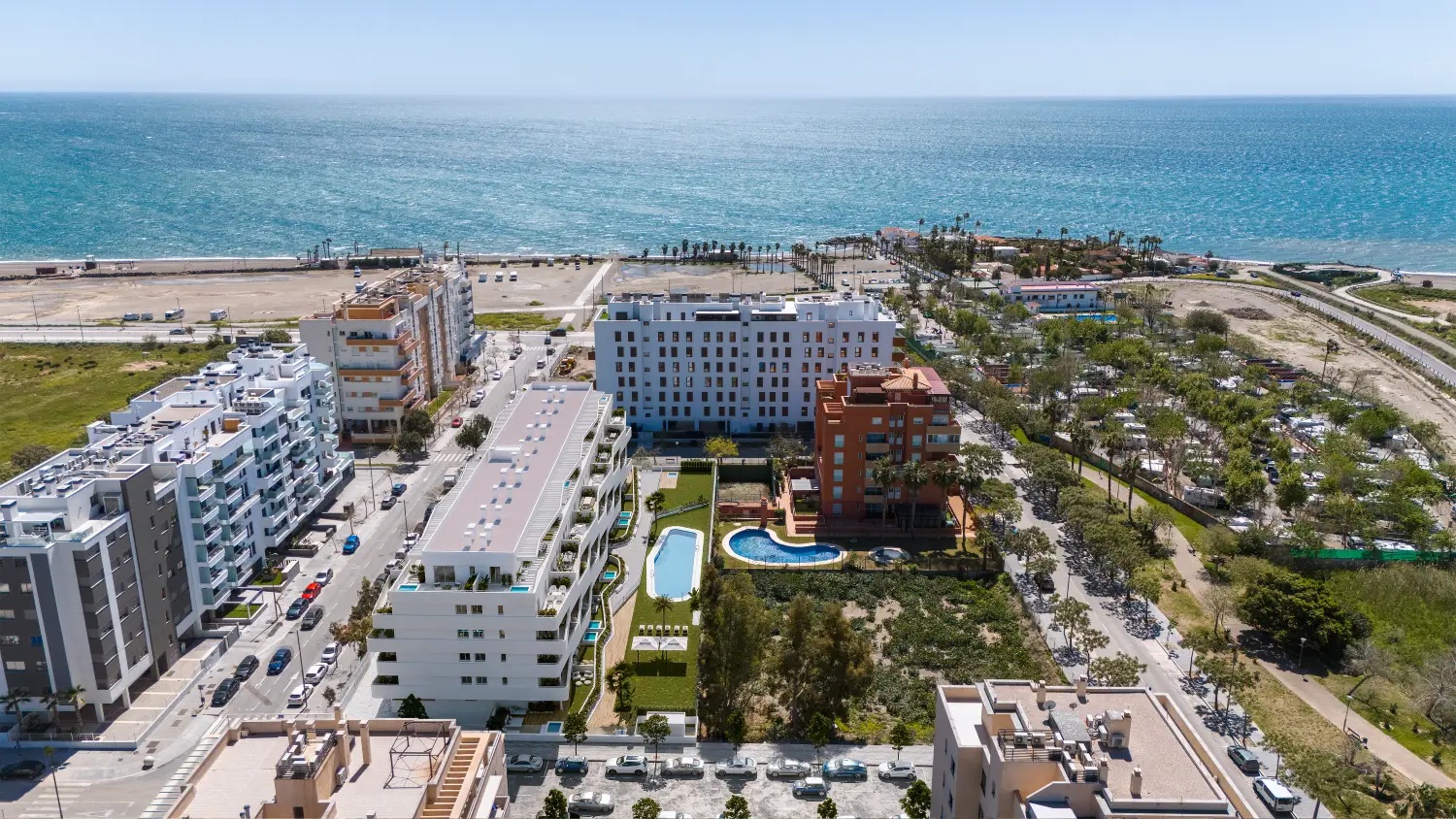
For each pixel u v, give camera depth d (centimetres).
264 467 16650
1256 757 12156
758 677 13938
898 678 14238
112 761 12125
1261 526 17900
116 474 13175
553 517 14462
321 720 8525
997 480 19450
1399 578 16375
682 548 18338
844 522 19262
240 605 15700
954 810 8644
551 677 12850
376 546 17900
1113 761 7844
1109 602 16262
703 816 11331
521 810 11381
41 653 12394
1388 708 13450
